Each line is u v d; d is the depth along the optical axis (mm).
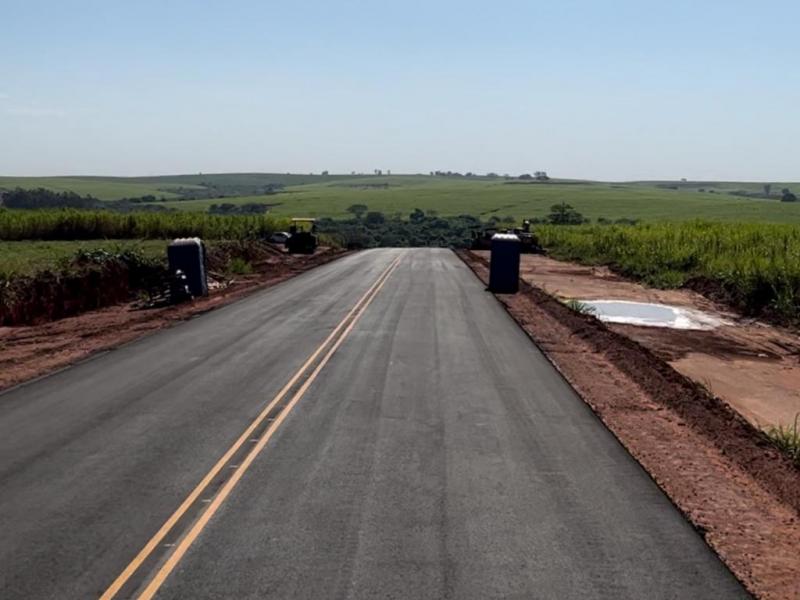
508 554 6828
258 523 7449
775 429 11023
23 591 6168
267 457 9367
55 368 14648
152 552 6840
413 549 6906
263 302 24516
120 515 7652
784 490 8500
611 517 7664
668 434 10555
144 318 21266
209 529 7312
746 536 7297
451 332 18500
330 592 6137
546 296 25641
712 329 20406
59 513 7719
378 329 18859
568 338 18031
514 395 12477
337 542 7035
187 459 9312
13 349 16891
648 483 8617
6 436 10305
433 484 8500
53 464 9164
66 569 6535
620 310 23641
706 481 8742
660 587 6285
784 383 14547
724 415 11617
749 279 24141
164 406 11750
